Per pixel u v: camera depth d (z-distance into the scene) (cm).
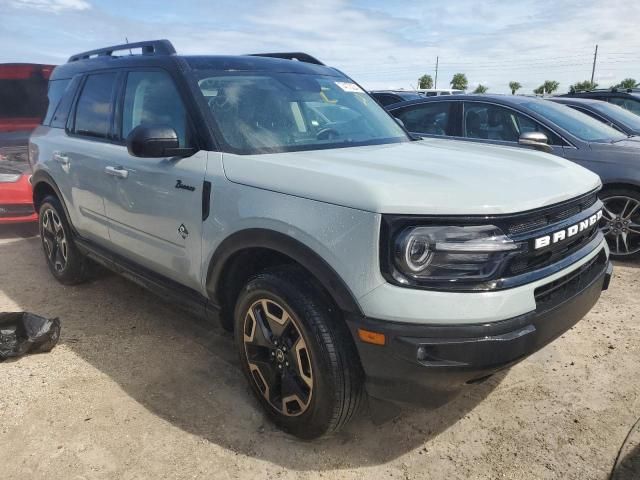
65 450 257
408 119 656
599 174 513
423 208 209
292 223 236
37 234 660
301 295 240
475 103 604
